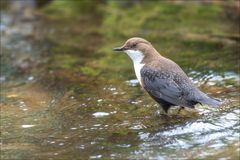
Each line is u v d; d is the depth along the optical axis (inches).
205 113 432.8
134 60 456.8
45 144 389.4
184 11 738.8
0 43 692.1
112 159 359.9
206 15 719.7
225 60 561.0
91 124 423.5
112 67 575.5
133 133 402.0
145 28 701.9
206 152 363.3
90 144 385.7
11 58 634.8
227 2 735.1
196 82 502.3
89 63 598.2
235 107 438.0
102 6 806.5
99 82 529.0
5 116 450.9
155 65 436.1
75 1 827.4
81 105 468.1
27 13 806.5
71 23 761.0
